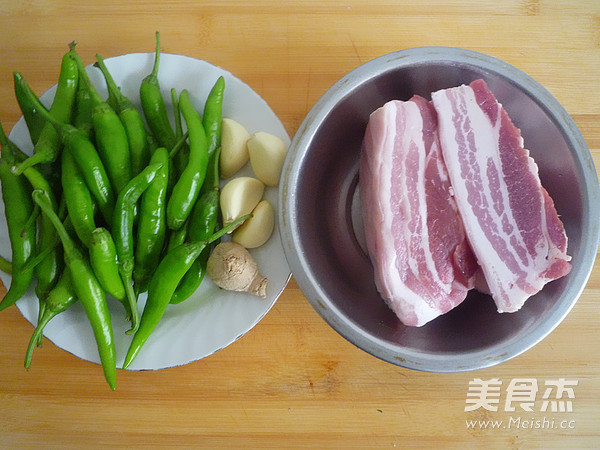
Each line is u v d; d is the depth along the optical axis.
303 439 0.34
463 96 0.31
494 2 0.36
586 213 0.29
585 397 0.34
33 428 0.34
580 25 0.35
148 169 0.29
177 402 0.34
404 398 0.34
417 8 0.36
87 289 0.30
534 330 0.28
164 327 0.32
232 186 0.32
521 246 0.30
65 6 0.36
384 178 0.30
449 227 0.30
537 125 0.31
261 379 0.34
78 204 0.30
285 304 0.34
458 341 0.30
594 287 0.34
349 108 0.31
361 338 0.28
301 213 0.30
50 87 0.35
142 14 0.36
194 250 0.29
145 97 0.32
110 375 0.31
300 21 0.36
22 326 0.35
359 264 0.35
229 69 0.36
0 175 0.31
